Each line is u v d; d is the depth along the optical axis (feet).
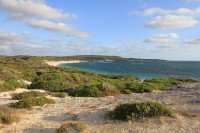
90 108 50.62
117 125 36.42
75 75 115.44
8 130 35.60
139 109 38.68
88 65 458.09
